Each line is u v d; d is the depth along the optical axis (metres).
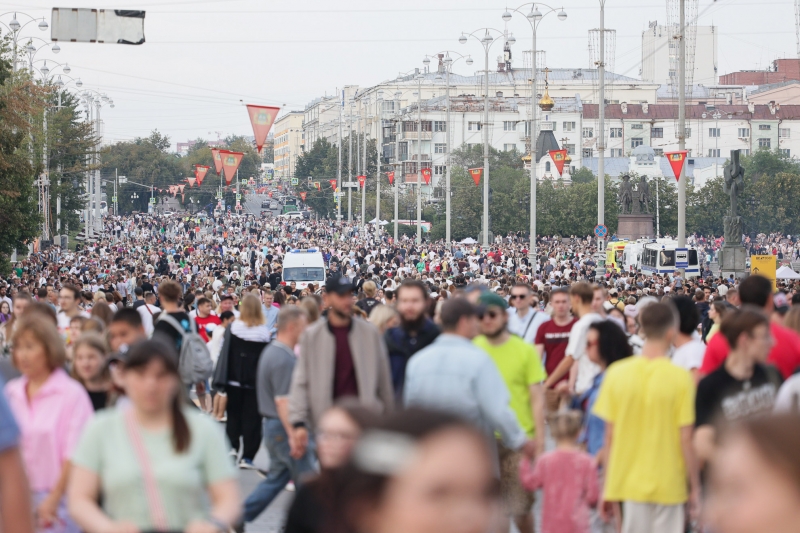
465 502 6.73
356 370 28.02
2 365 25.39
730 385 23.44
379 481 6.75
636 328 47.38
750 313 23.42
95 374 26.80
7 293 87.69
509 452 28.67
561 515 26.17
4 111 127.38
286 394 31.48
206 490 17.73
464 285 103.31
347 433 7.30
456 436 6.82
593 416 31.17
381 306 37.38
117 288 129.38
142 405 17.23
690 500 24.95
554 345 38.19
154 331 40.25
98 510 16.84
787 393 22.03
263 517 33.81
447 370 24.20
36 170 153.25
